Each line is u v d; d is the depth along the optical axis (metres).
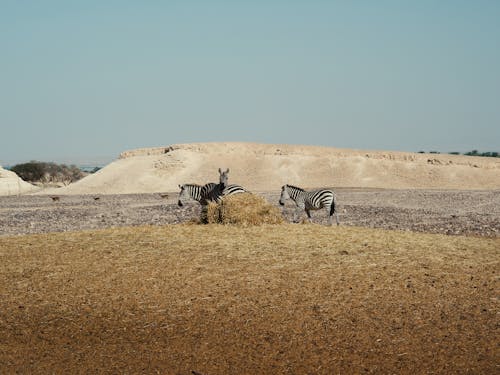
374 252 13.55
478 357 7.87
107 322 9.48
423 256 13.18
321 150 111.94
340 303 9.97
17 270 12.58
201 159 103.69
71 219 29.30
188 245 14.50
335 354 8.09
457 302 9.98
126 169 97.75
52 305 10.31
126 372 7.68
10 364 7.96
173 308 9.97
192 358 8.09
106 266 12.66
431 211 31.12
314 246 14.21
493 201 42.03
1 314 9.95
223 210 17.95
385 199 44.69
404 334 8.67
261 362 7.91
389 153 107.50
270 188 88.50
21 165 123.06
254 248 14.00
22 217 31.56
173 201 45.31
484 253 13.73
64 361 8.06
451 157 106.44
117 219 28.45
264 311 9.70
